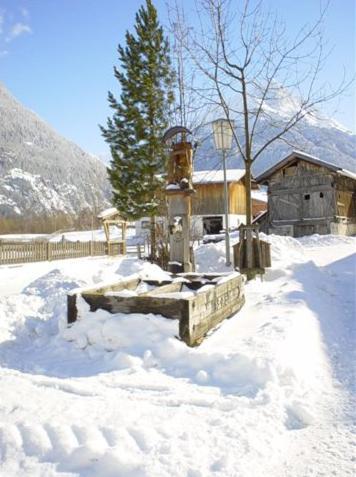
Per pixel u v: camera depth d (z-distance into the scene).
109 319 4.69
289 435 3.00
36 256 21.67
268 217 29.61
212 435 2.80
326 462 2.65
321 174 27.67
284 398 3.42
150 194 23.25
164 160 22.34
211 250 11.53
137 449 2.62
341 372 4.25
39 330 5.49
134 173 23.44
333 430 3.05
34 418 2.94
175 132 8.70
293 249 14.49
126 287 6.29
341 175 27.73
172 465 2.45
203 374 3.83
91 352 4.57
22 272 16.94
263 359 3.88
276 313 5.88
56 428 2.78
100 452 2.54
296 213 28.42
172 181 8.58
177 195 8.44
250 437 2.81
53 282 8.84
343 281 9.82
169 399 3.34
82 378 3.88
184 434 2.78
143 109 23.05
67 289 8.23
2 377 3.77
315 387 3.81
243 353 3.97
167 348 4.30
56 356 4.61
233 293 6.14
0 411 3.06
